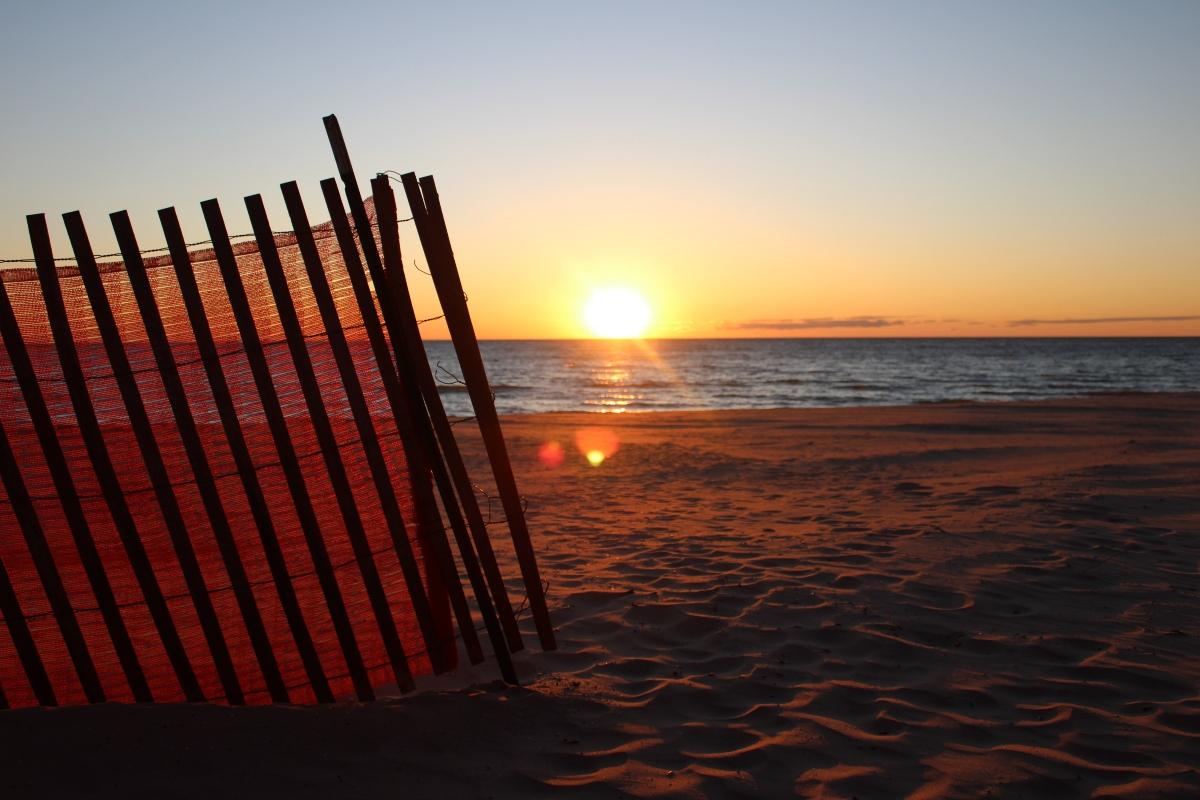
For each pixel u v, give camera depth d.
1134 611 4.58
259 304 3.35
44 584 3.27
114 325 3.26
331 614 3.48
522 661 4.08
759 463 12.98
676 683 3.69
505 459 3.75
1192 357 94.94
